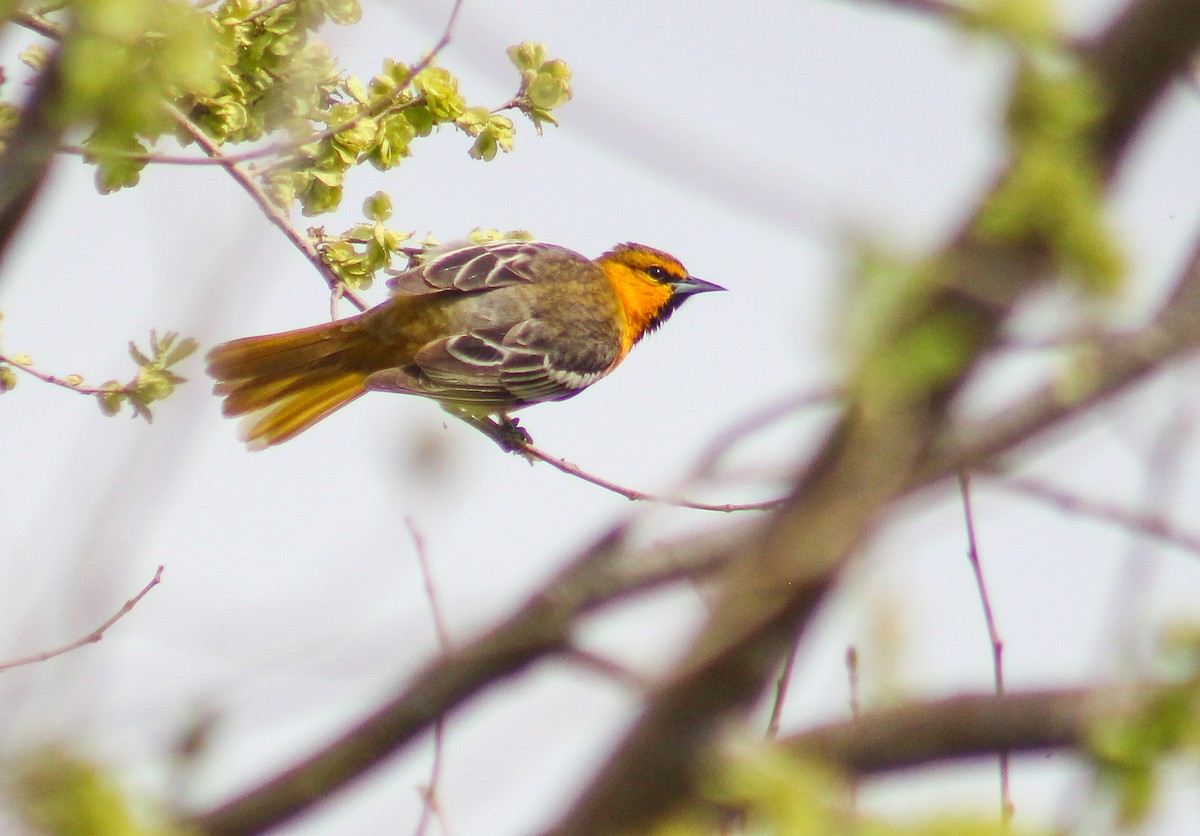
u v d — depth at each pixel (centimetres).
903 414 411
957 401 412
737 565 438
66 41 564
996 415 416
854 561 425
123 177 907
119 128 593
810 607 427
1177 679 466
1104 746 465
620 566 472
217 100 1097
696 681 438
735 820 510
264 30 1116
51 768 443
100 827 436
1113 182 428
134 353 1064
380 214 1301
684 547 460
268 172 1164
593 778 459
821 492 420
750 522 455
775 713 564
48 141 565
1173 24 413
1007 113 427
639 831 448
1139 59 418
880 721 488
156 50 582
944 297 406
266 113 1135
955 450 413
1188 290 418
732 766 450
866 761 488
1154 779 463
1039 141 417
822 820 456
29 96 569
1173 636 472
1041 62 426
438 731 513
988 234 411
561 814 471
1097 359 410
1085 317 412
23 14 689
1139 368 411
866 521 415
